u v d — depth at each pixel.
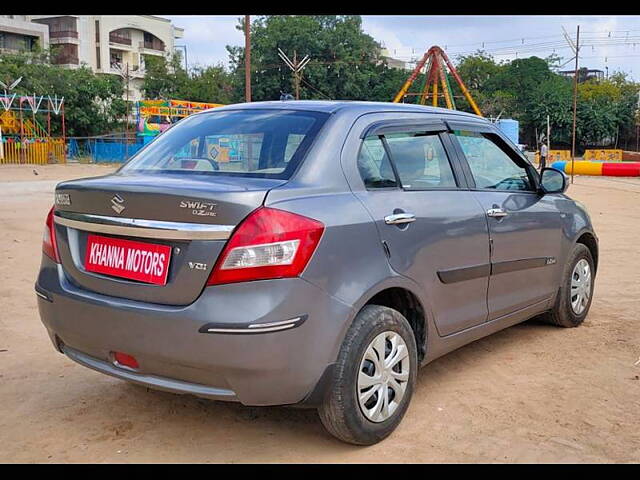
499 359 5.19
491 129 5.11
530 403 4.37
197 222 3.27
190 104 44.31
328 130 3.87
